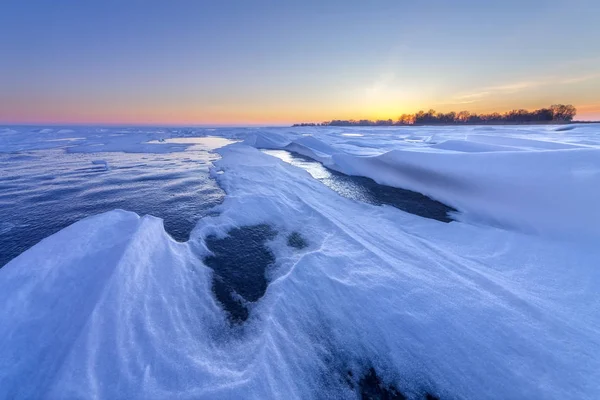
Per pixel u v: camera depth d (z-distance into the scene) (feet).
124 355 10.30
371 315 13.05
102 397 8.92
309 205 28.71
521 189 23.41
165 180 44.37
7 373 9.66
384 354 11.48
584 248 17.85
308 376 10.66
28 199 33.86
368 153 62.44
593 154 21.90
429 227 23.72
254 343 11.83
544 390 9.30
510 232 21.53
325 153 67.41
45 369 9.81
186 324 12.78
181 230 24.62
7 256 20.34
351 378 10.75
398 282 15.03
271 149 88.33
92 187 39.78
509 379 9.84
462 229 22.75
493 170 26.58
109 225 19.31
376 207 29.45
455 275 15.72
